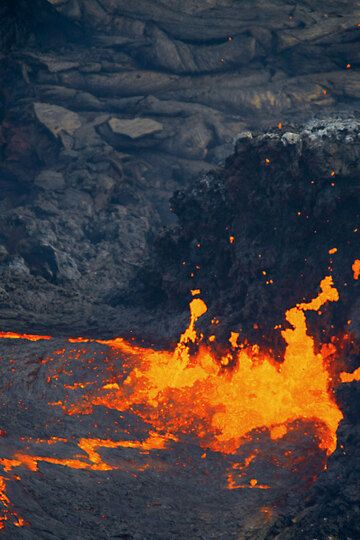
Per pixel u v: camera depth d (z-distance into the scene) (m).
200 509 63.81
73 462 68.19
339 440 64.12
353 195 83.44
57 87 189.62
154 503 63.94
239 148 91.44
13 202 182.00
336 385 77.88
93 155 178.62
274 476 68.81
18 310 121.44
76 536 56.59
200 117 185.38
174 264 112.75
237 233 96.88
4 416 75.56
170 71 190.62
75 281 143.00
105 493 63.88
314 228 86.62
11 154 185.38
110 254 158.12
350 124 86.00
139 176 181.75
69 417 78.62
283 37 186.25
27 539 53.56
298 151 85.12
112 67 190.00
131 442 75.38
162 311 113.44
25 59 191.62
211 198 104.19
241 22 188.38
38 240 144.25
